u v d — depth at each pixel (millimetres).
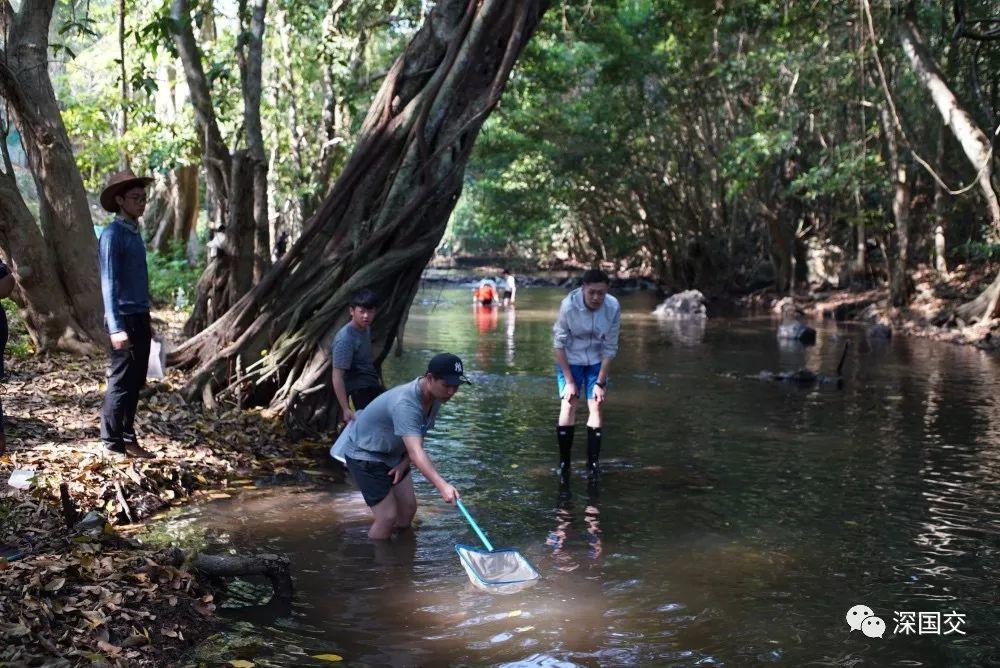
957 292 22938
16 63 9352
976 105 23250
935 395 11703
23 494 5543
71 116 18844
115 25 18828
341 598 4742
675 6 24656
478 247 67062
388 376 12492
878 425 9617
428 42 8984
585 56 28453
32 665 3629
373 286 8750
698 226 35625
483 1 8773
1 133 9297
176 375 8922
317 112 23609
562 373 7562
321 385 8516
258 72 10875
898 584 5035
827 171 23797
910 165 25172
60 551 4762
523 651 4148
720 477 7363
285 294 8945
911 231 27250
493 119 31625
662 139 35469
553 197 38750
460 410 10367
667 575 5141
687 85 29906
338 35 17734
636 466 7738
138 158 20781
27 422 7047
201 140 11781
